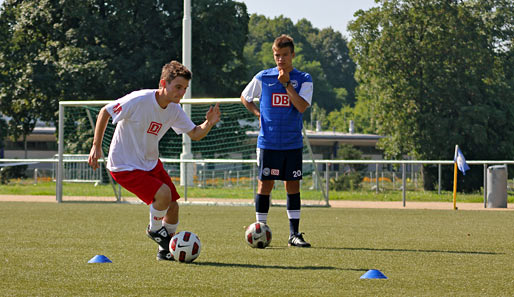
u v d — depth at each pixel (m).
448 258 7.11
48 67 39.00
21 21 41.00
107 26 40.34
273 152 8.53
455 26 44.50
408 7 46.19
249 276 5.77
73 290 5.05
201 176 29.75
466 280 5.64
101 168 22.44
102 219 12.42
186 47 31.92
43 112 40.34
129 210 15.26
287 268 6.27
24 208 15.84
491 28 46.34
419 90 44.72
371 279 5.64
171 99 6.65
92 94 39.81
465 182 41.41
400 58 45.94
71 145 26.23
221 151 30.86
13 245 8.12
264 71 8.68
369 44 47.00
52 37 42.06
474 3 47.03
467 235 9.92
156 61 40.19
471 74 44.28
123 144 6.78
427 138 43.50
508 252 7.70
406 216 14.33
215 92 44.56
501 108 44.72
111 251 7.52
